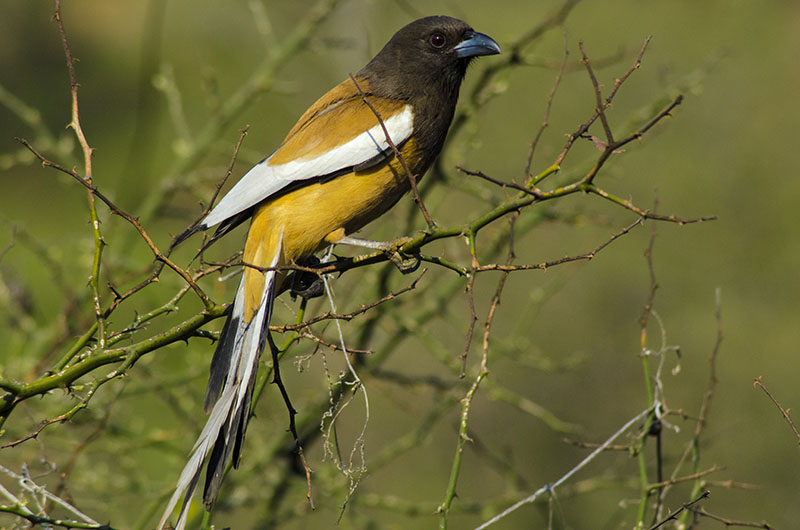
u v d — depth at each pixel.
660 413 6.66
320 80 17.42
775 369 14.56
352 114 7.20
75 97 5.74
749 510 12.85
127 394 9.51
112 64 21.66
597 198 15.62
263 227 6.90
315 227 6.91
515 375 15.05
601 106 5.05
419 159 7.39
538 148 15.76
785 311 15.22
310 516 12.57
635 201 15.76
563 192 5.29
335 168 6.89
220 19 22.06
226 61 21.61
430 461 14.52
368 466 10.03
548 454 14.52
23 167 19.08
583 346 15.20
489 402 14.83
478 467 14.48
